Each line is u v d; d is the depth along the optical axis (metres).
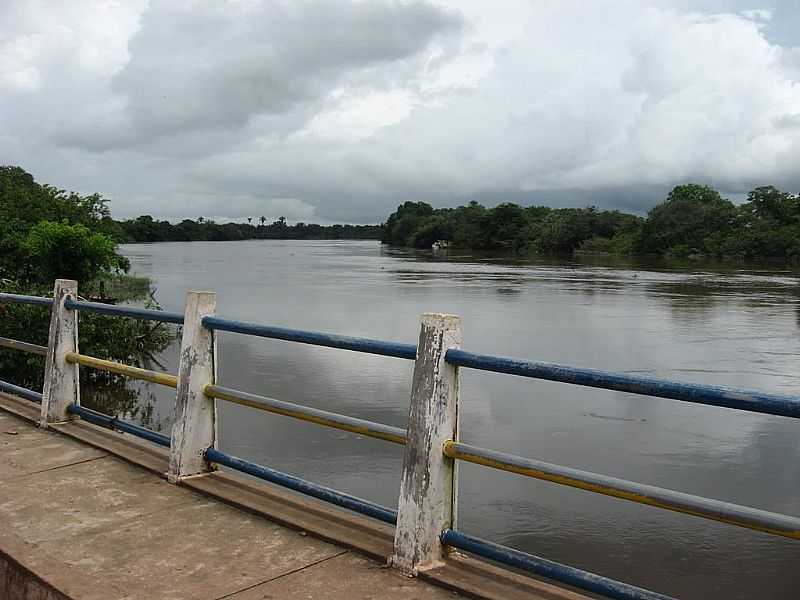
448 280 39.97
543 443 8.97
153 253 93.75
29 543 3.24
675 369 13.80
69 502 3.75
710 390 2.37
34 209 23.50
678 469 8.07
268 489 3.89
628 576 5.72
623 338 17.77
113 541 3.28
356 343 3.31
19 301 5.67
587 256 81.62
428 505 2.99
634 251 82.38
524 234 102.69
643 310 24.08
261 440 8.77
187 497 3.84
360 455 8.24
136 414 10.52
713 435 9.29
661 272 48.28
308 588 2.85
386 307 25.17
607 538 6.37
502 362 2.85
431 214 152.38
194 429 4.08
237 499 3.74
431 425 2.99
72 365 5.27
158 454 4.51
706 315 22.64
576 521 6.70
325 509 3.62
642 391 2.50
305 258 77.81
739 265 59.78
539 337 17.98
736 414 10.27
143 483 4.06
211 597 2.77
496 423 9.80
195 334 4.08
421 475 3.00
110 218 26.94
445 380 3.02
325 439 8.80
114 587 2.84
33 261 19.12
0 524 3.46
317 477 7.56
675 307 25.06
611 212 94.50
